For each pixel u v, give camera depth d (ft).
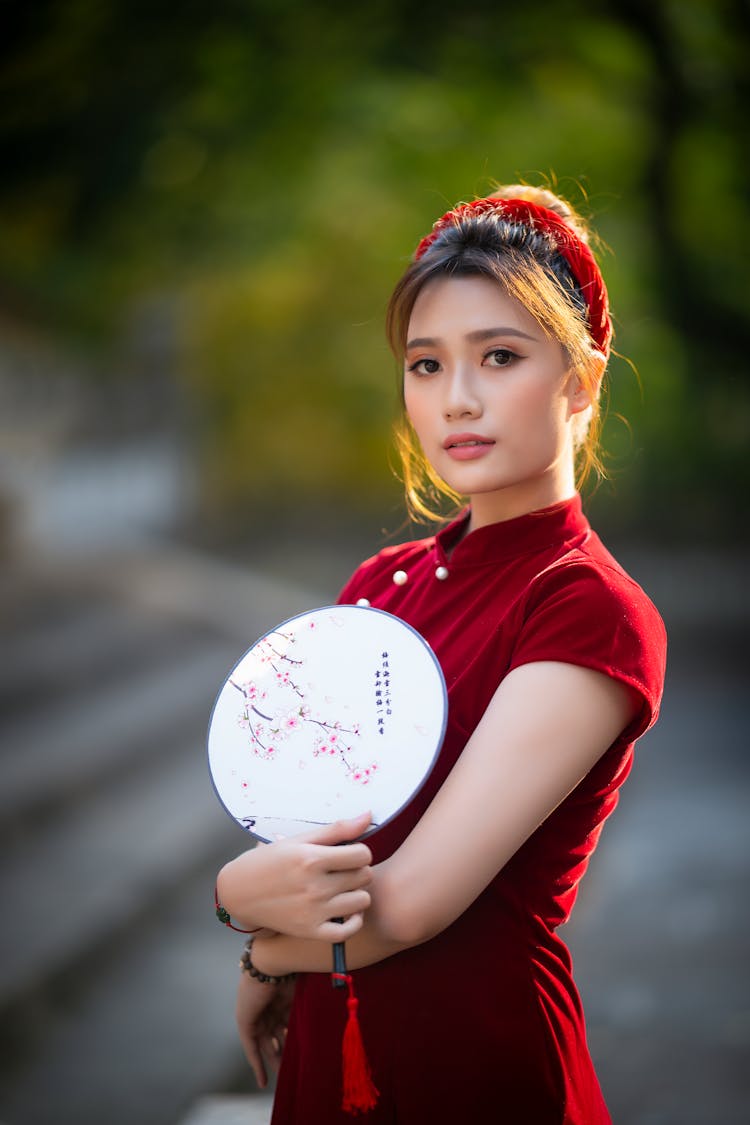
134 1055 16.07
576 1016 5.86
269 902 5.08
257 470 87.71
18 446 50.90
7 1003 16.20
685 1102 14.60
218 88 34.88
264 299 76.95
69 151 32.83
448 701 5.61
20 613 36.47
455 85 37.83
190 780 27.76
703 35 34.81
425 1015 5.56
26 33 29.14
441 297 5.56
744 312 44.27
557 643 5.23
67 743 27.27
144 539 63.00
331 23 33.63
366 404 84.74
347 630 5.73
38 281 42.47
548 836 5.63
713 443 66.23
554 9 33.91
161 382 71.82
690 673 49.75
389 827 5.64
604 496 76.74
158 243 40.04
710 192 45.01
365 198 48.78
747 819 28.55
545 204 6.24
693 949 19.97
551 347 5.55
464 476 5.60
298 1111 5.96
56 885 20.68
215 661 37.63
